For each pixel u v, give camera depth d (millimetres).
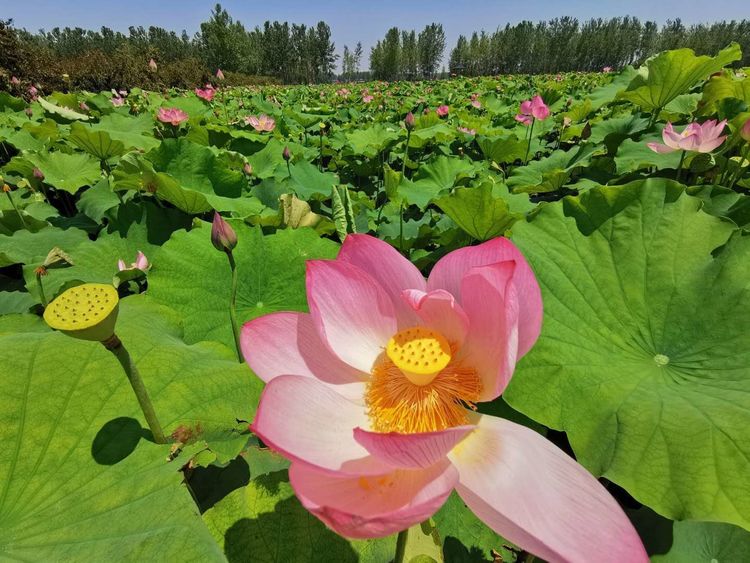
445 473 1025
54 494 1320
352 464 1062
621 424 1546
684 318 1888
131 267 3299
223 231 1970
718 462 1345
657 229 2104
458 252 1237
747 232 1936
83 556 1149
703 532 1475
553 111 10703
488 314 1165
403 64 90875
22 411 1521
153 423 1390
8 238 3873
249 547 1399
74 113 8930
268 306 2873
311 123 8250
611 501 942
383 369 1304
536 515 938
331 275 1280
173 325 2248
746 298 1793
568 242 2195
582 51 83438
